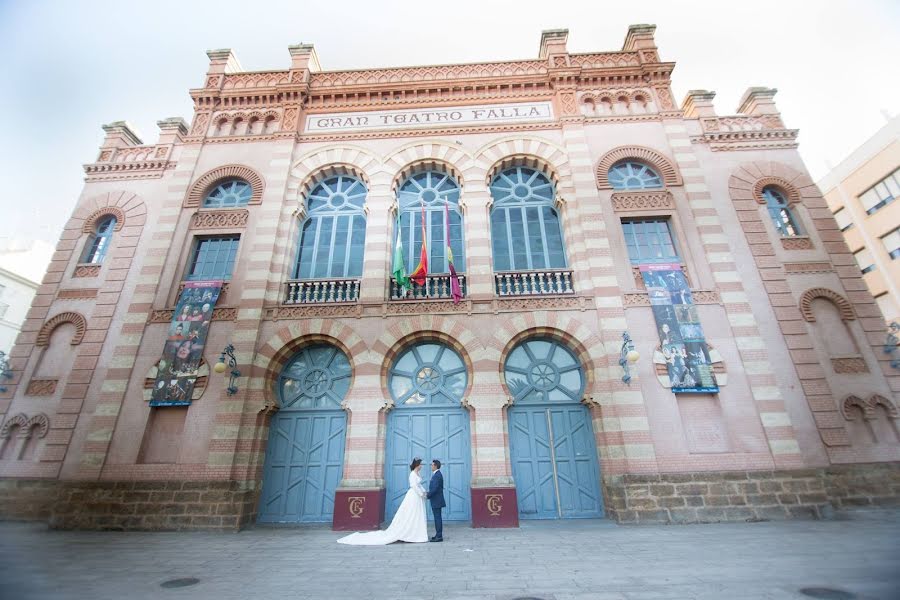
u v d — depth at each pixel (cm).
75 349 1196
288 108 1462
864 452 1021
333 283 1213
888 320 2395
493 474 995
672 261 1215
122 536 895
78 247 1326
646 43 1512
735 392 1048
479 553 716
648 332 1106
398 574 598
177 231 1298
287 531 944
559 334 1127
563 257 1270
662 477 968
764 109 1444
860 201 2491
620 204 1280
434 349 1159
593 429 1073
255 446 1047
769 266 1198
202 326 1151
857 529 812
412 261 1283
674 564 613
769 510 941
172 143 1452
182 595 512
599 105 1444
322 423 1105
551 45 1512
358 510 964
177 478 1000
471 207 1291
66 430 1090
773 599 460
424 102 1464
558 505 1016
